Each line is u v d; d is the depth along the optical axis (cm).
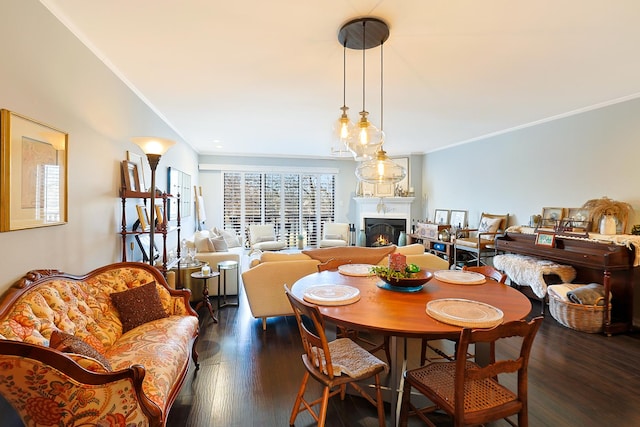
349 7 184
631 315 315
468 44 228
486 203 551
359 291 192
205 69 271
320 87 313
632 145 339
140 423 132
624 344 290
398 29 207
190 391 216
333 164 829
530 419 188
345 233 748
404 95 338
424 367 164
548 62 257
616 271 330
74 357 123
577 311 317
